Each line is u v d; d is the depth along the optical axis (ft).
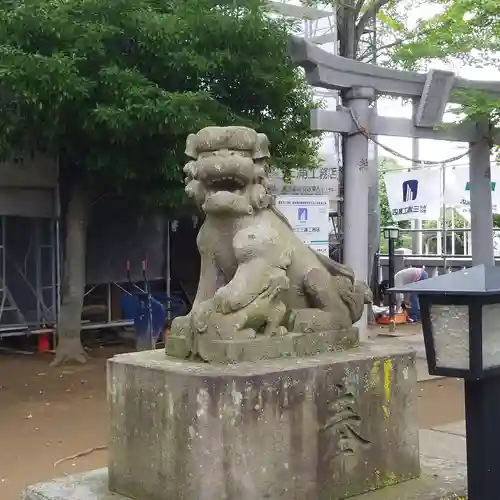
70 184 32.42
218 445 10.54
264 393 10.80
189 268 42.11
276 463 10.91
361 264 27.81
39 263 33.30
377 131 27.99
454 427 19.80
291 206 27.78
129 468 11.96
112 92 25.25
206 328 11.75
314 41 42.27
